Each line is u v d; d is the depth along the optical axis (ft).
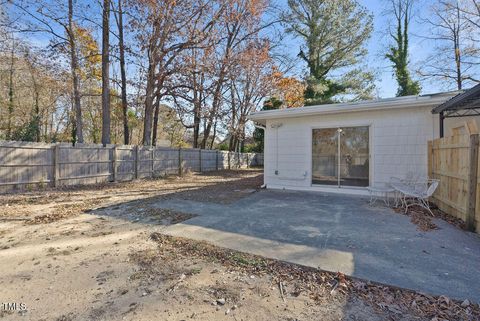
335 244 11.78
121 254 11.00
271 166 29.50
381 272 9.04
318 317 6.86
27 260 10.43
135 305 7.43
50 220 16.26
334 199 22.77
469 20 50.70
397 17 60.44
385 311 7.05
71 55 41.93
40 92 58.13
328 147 26.03
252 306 7.38
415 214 17.17
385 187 23.11
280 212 17.94
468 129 13.98
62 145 29.73
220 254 10.80
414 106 21.84
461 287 8.04
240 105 66.85
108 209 19.24
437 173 19.17
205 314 7.03
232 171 60.59
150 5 40.09
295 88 66.64
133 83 47.26
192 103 51.90
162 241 12.48
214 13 47.67
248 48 56.54
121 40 44.70
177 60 45.88
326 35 62.69
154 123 61.82
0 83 52.21
